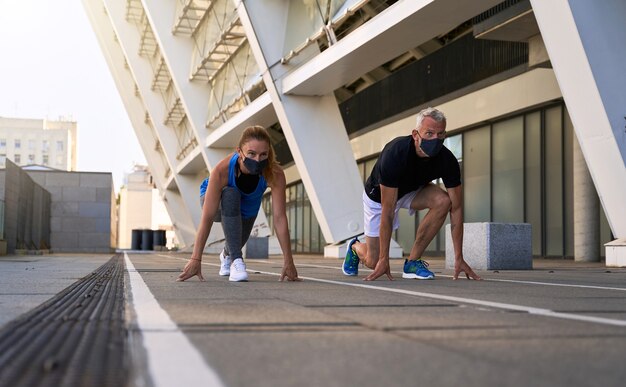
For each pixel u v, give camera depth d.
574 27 8.88
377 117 25.00
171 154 36.03
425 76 21.64
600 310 3.50
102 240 37.44
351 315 3.22
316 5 15.84
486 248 9.80
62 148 149.12
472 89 19.27
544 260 16.09
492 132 19.16
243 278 6.04
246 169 5.94
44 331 2.64
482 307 3.65
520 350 2.21
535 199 17.44
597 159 9.33
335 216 16.94
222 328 2.72
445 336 2.52
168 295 4.43
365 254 7.12
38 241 31.41
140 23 35.97
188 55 26.94
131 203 144.88
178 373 1.82
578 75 9.09
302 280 6.25
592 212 15.32
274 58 17.20
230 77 23.62
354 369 1.88
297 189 36.84
